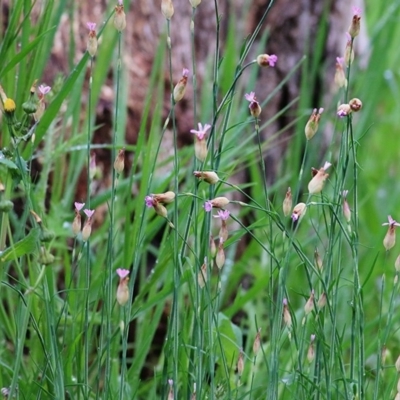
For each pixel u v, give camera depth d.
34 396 1.15
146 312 1.27
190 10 1.47
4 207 1.07
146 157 1.24
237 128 1.33
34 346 1.19
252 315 1.37
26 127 1.11
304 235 1.42
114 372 1.20
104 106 1.41
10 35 1.19
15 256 1.07
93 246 1.37
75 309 1.17
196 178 1.08
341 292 1.39
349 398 1.11
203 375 1.11
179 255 1.10
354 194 1.09
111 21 1.35
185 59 1.47
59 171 1.30
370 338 1.34
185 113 1.46
